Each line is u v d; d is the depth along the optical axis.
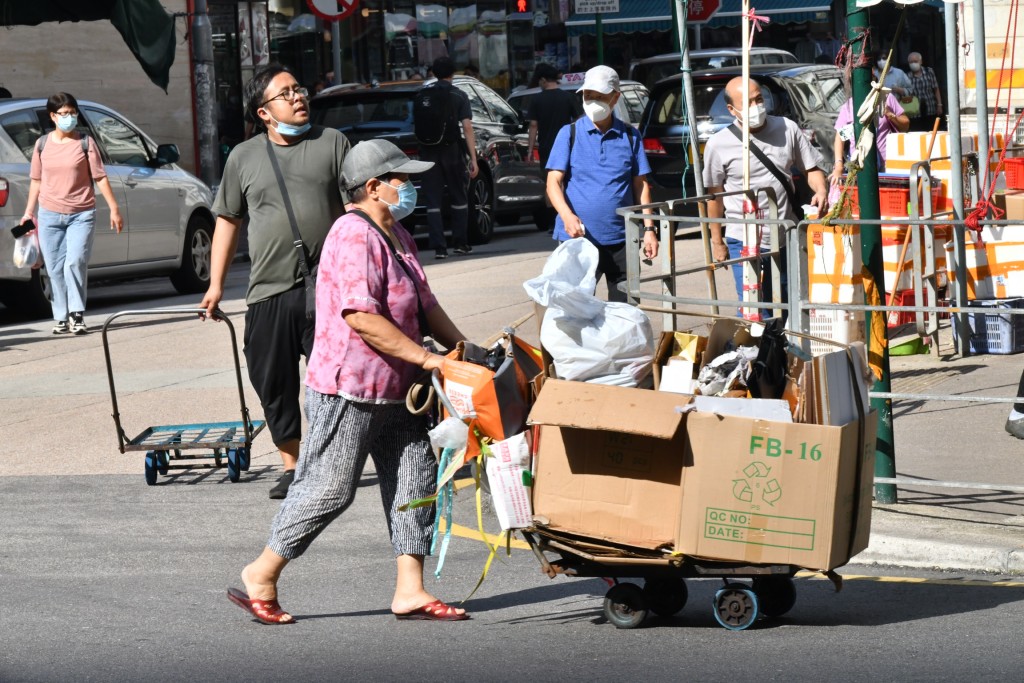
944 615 11.07
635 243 14.23
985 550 12.29
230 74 53.81
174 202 31.30
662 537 10.35
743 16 17.73
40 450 17.75
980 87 23.06
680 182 36.47
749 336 11.06
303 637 10.95
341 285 10.65
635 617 10.92
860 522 10.56
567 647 10.50
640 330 10.80
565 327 10.72
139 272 30.52
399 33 60.66
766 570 10.20
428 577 12.63
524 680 9.77
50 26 47.94
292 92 14.55
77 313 26.34
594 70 17.58
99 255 29.08
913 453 15.77
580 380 10.74
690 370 10.76
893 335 22.22
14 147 28.11
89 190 26.28
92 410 19.66
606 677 9.76
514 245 37.50
